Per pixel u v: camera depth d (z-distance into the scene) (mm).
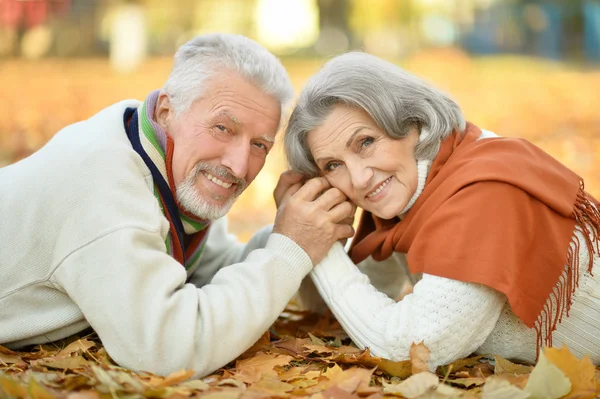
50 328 2648
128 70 18203
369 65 2822
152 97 2922
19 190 2674
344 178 2904
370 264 3443
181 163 2834
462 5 24438
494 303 2592
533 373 2246
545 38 22422
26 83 14984
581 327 2727
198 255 3209
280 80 2922
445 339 2557
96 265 2471
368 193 2857
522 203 2596
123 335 2434
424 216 2738
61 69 18156
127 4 19938
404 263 3234
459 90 14445
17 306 2645
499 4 23781
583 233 2674
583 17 21562
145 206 2609
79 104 12039
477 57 22094
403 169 2814
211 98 2801
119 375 2221
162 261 2535
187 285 2605
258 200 6980
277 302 2734
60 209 2564
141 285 2463
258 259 2779
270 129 2914
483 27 23906
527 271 2557
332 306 2875
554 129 9609
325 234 2895
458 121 2906
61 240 2543
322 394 2252
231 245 3648
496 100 12664
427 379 2297
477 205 2578
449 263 2537
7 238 2639
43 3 20438
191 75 2828
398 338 2611
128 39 19703
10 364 2551
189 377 2398
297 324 3500
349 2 25422
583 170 7316
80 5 21969
